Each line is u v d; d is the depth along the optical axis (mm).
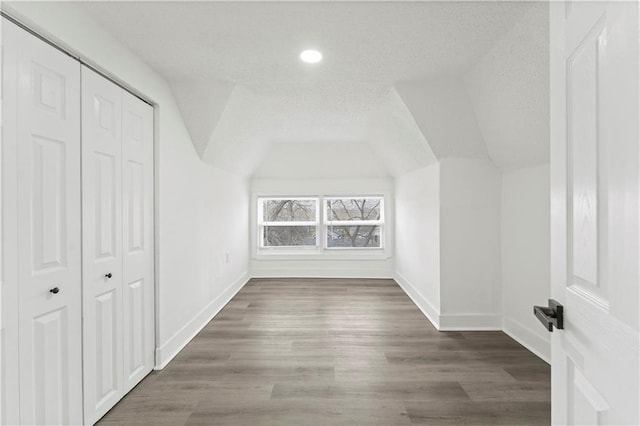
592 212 752
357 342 3049
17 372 1413
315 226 5969
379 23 2039
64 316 1664
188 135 3121
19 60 1417
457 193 3422
